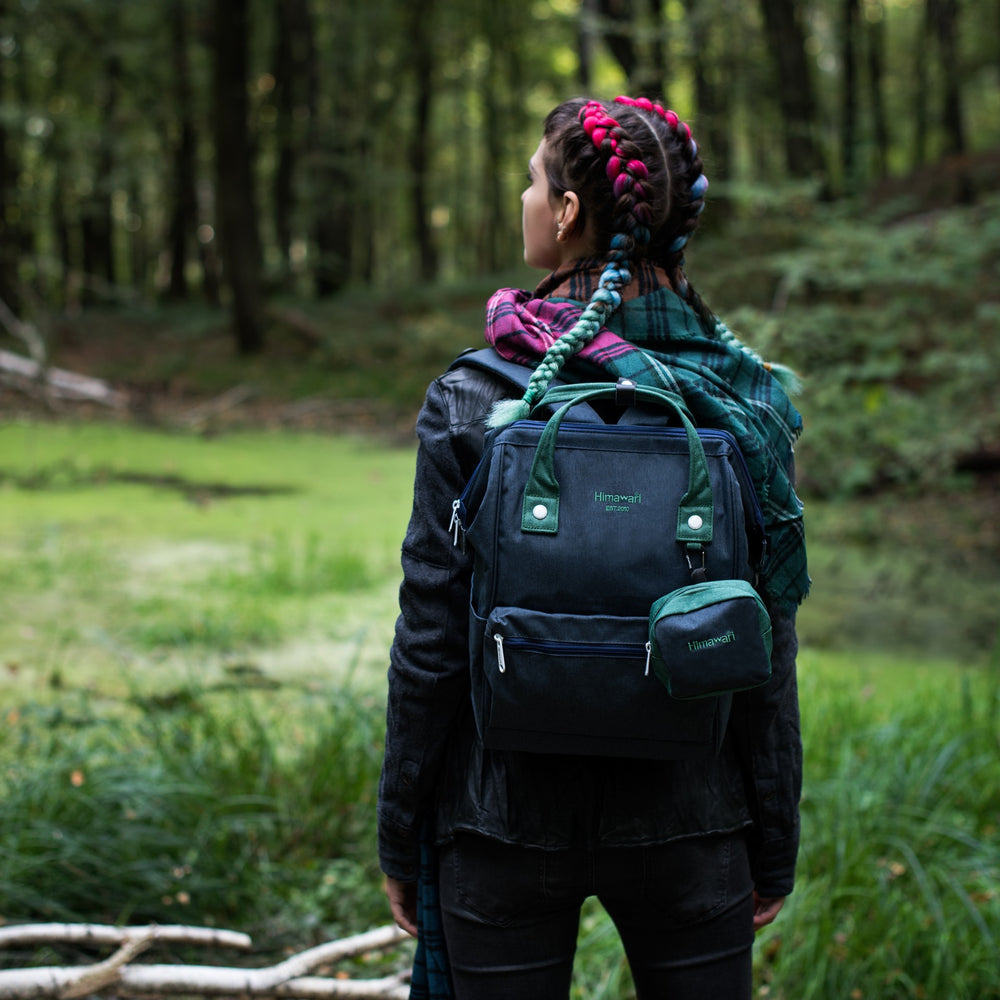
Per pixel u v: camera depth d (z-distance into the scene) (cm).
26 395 1398
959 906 258
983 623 555
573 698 120
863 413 770
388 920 267
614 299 135
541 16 2562
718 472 125
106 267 2670
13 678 436
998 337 769
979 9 2333
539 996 134
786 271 810
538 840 130
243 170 1680
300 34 2278
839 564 683
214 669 455
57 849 263
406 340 1667
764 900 148
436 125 3369
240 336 1717
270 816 298
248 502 852
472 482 129
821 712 369
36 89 2459
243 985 211
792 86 1289
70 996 201
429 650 131
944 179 1827
